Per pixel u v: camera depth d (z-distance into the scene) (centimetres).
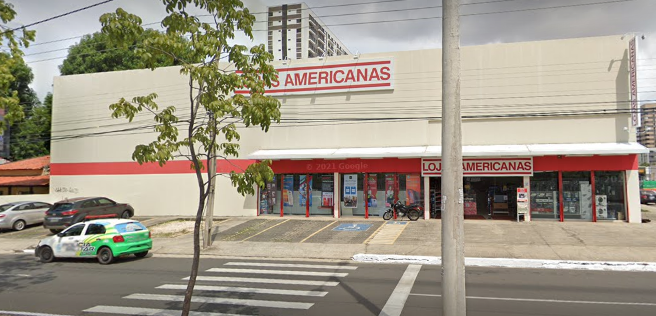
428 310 833
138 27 608
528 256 1395
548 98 2088
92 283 1133
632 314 785
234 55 638
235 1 641
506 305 859
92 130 2780
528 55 2119
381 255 1463
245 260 1499
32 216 2383
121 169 2712
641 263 1260
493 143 2145
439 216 2298
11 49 888
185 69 604
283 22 11050
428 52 2269
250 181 611
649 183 4959
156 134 2659
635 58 1967
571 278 1125
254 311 847
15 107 836
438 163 2219
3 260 1575
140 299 955
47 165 3228
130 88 2711
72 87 2830
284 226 2133
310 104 2422
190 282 586
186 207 2600
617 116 2012
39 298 973
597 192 2041
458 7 588
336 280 1136
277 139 2462
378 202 2320
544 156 2086
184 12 630
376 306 869
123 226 1500
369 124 2330
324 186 2403
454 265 566
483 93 2162
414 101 2278
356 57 2353
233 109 598
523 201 2088
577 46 2066
